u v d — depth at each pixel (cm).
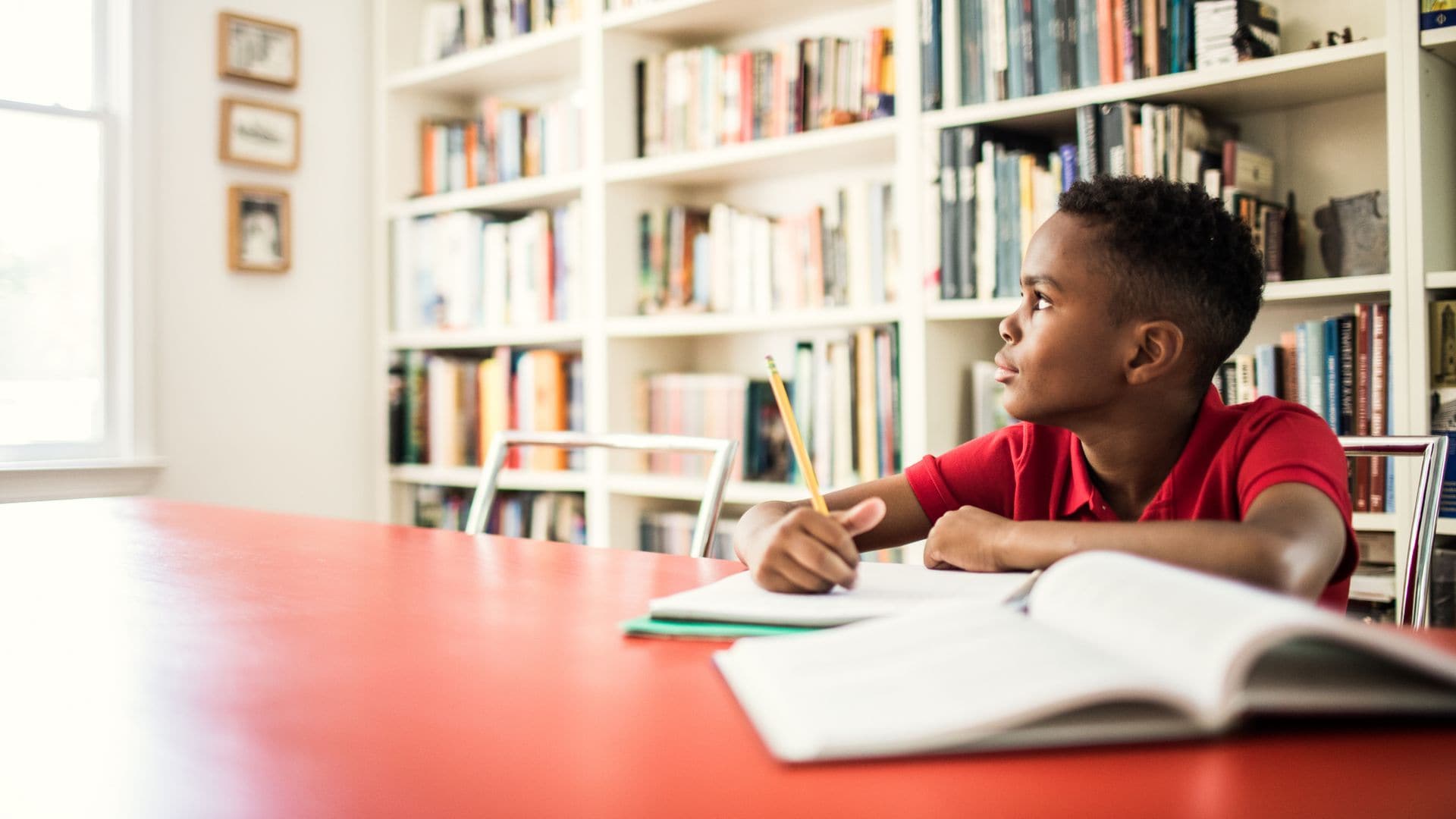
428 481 286
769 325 220
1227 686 38
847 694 43
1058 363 88
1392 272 151
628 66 250
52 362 253
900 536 112
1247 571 63
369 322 302
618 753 42
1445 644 56
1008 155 184
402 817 35
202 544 107
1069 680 40
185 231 267
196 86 268
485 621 68
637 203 253
